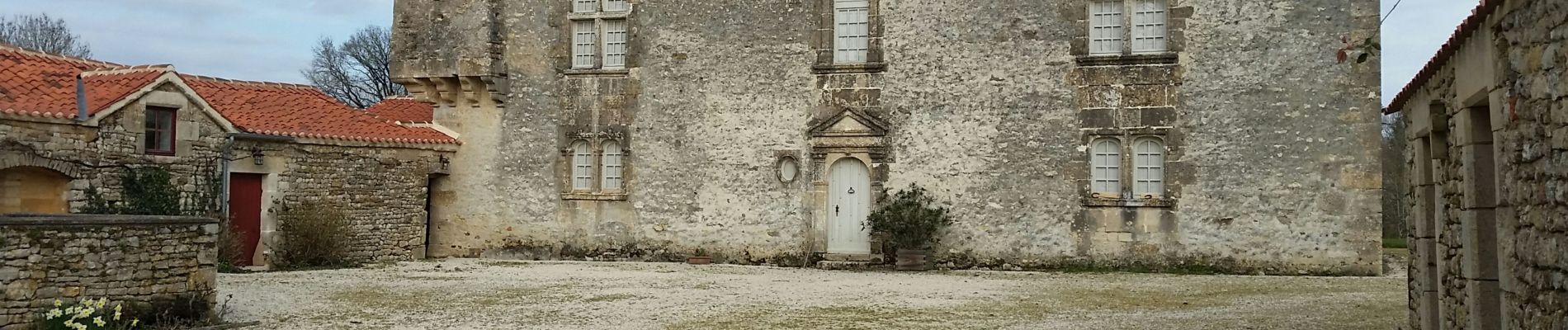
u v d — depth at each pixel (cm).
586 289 1441
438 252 2089
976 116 1828
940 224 1831
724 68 1952
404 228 1973
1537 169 545
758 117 1931
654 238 1978
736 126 1944
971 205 1825
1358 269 1672
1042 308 1228
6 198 1411
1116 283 1553
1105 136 1772
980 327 1065
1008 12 1822
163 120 1581
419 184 2009
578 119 2022
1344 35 1677
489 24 2033
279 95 1912
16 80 1474
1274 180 1706
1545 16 516
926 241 1833
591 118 2016
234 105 1781
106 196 1485
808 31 1909
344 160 1861
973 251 1825
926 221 1812
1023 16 1812
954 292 1410
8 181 1414
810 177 1900
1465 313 746
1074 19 1788
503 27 2064
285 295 1334
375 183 1917
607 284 1517
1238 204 1719
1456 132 743
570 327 1066
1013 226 1808
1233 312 1177
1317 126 1689
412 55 2066
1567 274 507
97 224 983
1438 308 879
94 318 930
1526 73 550
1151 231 1753
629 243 1991
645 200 1986
